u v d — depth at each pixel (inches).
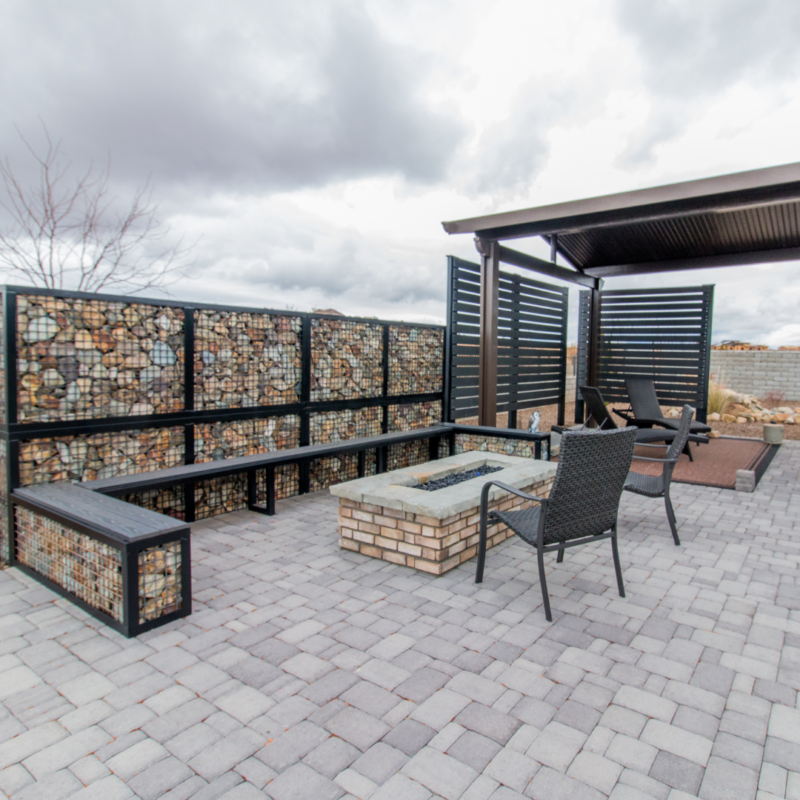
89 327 147.0
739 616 109.7
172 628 102.8
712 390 435.2
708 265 355.9
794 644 98.7
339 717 76.9
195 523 170.7
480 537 124.1
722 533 164.2
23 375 134.6
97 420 148.6
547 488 175.6
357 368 233.9
